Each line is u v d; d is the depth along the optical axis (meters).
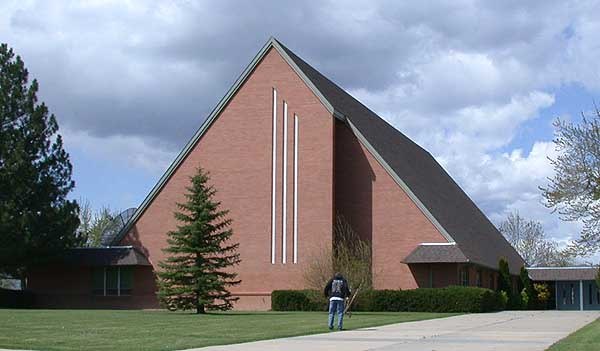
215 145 53.03
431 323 33.53
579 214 35.03
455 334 26.31
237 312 44.78
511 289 61.19
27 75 54.34
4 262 52.94
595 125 35.19
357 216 51.81
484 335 25.86
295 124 51.62
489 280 60.59
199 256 42.53
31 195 53.03
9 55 53.97
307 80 51.66
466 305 46.34
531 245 110.31
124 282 54.62
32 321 32.25
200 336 24.81
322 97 51.22
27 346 21.27
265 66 52.56
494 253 64.38
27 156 52.53
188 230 42.41
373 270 50.91
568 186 35.09
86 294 55.12
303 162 51.19
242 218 51.84
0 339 23.20
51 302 55.69
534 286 68.62
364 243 48.38
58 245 53.12
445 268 50.12
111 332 26.33
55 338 23.73
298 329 28.22
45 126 54.19
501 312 48.41
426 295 47.00
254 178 51.97
